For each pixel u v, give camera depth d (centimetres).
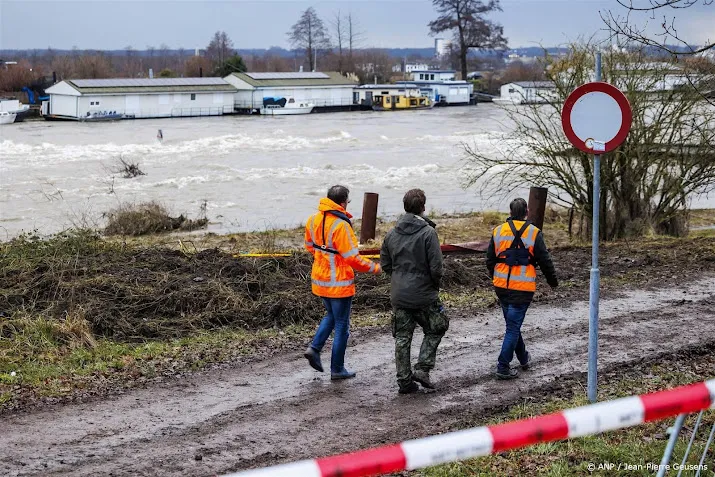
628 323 1041
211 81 8719
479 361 898
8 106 7431
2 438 686
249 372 866
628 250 1546
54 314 1051
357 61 14238
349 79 9681
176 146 5231
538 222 1734
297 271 1257
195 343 967
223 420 730
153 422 724
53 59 14762
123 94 7825
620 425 346
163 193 3262
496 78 12762
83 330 959
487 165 1920
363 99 9562
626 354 906
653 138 1720
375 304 1141
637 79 1709
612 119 690
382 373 864
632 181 1761
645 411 351
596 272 721
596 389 743
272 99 8931
